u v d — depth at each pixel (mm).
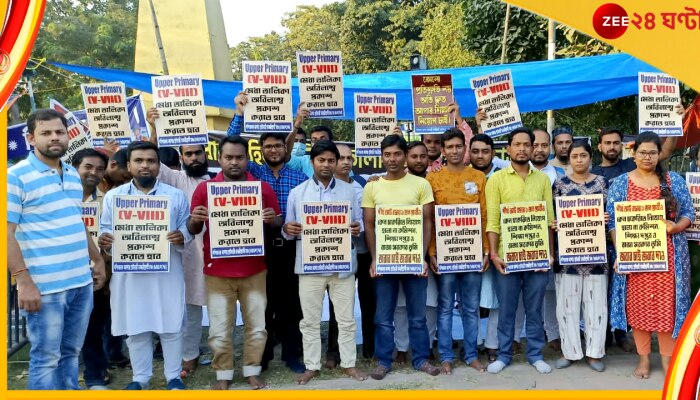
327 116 5176
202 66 11945
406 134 7773
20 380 4840
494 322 4926
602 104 10180
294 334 4855
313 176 4637
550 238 4715
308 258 4453
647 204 4391
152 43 11969
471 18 11086
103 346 4879
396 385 4441
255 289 4469
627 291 4516
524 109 7348
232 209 4332
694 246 4824
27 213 3832
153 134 5016
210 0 12250
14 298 5406
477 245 4625
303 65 5141
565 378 4520
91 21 14914
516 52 10547
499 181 4711
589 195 4547
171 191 4422
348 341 4613
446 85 5438
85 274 4039
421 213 4520
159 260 4215
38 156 3910
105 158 4844
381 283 4598
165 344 4367
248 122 4926
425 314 4699
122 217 4188
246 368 4488
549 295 5250
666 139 5168
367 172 9305
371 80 7324
